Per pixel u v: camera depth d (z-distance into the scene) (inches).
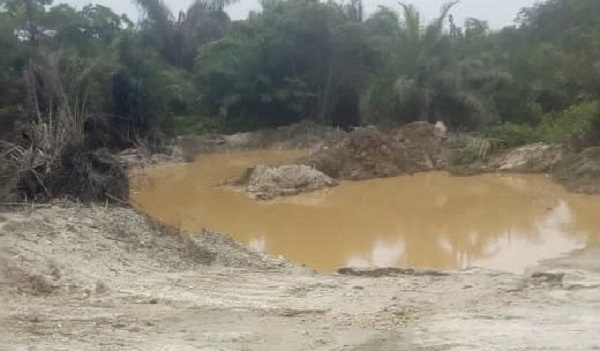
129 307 380.5
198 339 320.2
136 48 1582.2
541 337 308.0
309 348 306.3
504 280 445.4
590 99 1402.6
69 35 1576.0
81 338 316.5
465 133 1401.3
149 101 1502.2
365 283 455.8
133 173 1213.7
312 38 1780.3
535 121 1508.4
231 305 392.8
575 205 801.6
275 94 1791.3
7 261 431.8
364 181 1051.9
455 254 617.9
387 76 1635.1
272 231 730.2
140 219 604.1
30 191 629.9
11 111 989.2
